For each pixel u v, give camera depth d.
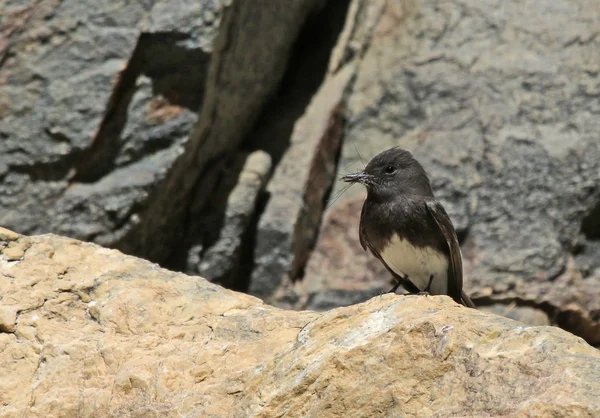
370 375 6.64
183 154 13.54
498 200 14.82
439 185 14.99
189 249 14.36
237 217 14.38
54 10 13.90
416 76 15.98
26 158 13.52
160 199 13.66
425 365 6.56
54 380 7.60
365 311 7.33
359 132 15.89
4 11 13.94
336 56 16.27
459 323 6.76
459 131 15.42
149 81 13.62
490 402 6.25
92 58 13.69
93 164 13.59
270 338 7.83
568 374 6.20
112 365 7.65
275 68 15.66
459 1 16.47
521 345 6.54
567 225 14.60
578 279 14.35
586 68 15.51
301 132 15.46
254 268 14.56
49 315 8.11
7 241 8.62
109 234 13.40
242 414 6.96
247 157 14.93
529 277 14.34
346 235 15.16
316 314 8.19
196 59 13.40
